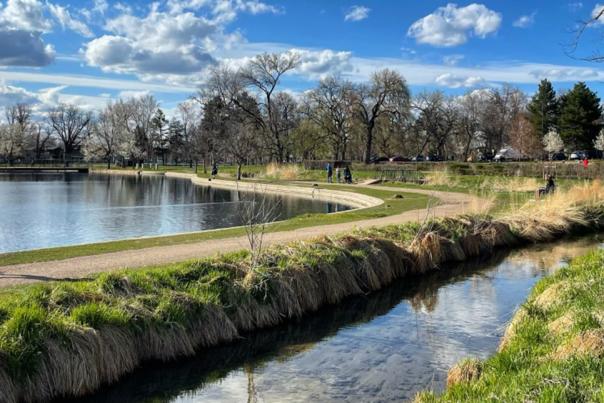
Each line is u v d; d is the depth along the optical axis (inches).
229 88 2871.6
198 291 346.3
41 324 261.4
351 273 457.1
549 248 668.7
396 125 2869.1
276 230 650.2
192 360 314.2
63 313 277.6
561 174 1529.3
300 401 262.4
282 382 285.3
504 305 424.2
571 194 874.1
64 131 4402.1
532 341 267.6
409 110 2738.7
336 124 2987.2
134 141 3868.1
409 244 551.5
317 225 698.8
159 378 293.4
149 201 1371.8
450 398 219.5
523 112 3363.7
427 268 543.2
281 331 366.9
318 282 422.6
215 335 334.0
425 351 323.9
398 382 279.4
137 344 297.3
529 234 709.9
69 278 377.4
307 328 373.7
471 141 3715.6
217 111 2999.5
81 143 4500.5
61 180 2481.5
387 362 307.9
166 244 545.0
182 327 315.3
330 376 290.8
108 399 269.7
